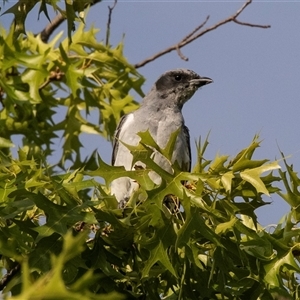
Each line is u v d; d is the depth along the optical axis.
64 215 10.43
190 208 10.40
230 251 10.77
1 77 17.95
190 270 11.02
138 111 16.41
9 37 17.91
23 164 11.86
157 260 10.39
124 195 14.91
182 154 15.58
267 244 10.90
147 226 10.67
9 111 18.92
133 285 11.27
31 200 10.77
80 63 18.94
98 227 11.13
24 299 5.89
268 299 11.18
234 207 10.83
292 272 11.66
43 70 18.16
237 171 10.82
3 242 11.15
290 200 11.12
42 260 10.29
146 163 10.50
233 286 11.20
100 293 11.10
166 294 12.37
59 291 6.00
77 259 10.33
